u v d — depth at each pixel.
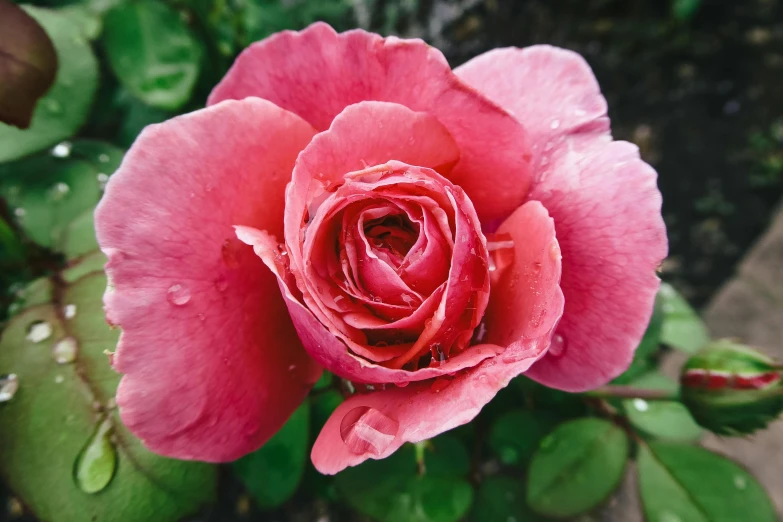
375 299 0.10
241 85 0.11
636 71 0.35
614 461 0.15
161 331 0.09
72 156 0.16
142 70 0.16
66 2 0.19
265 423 0.11
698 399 0.13
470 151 0.11
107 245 0.09
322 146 0.09
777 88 0.35
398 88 0.11
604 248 0.11
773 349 0.28
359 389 0.11
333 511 0.23
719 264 0.31
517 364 0.09
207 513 0.23
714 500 0.15
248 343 0.10
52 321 0.13
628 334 0.11
